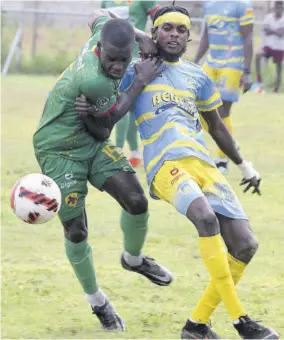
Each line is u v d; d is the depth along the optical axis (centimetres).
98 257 2152
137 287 1914
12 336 1606
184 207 1468
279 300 1820
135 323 1678
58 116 1576
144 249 2211
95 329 1653
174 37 1581
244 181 1708
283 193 2833
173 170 1514
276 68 5728
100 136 1579
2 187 2905
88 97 1509
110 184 1606
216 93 1639
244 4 3034
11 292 1875
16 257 2153
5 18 6725
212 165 1563
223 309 1780
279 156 3475
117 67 1474
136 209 1603
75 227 1616
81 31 6925
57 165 1589
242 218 1543
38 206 1512
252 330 1439
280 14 5412
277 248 2228
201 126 1633
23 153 3544
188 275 2000
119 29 1459
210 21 3103
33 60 6631
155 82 1583
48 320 1706
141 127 1589
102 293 1661
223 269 1441
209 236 1444
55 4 6938
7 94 5325
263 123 4297
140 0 2870
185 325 1538
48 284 1938
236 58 3067
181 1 5766
